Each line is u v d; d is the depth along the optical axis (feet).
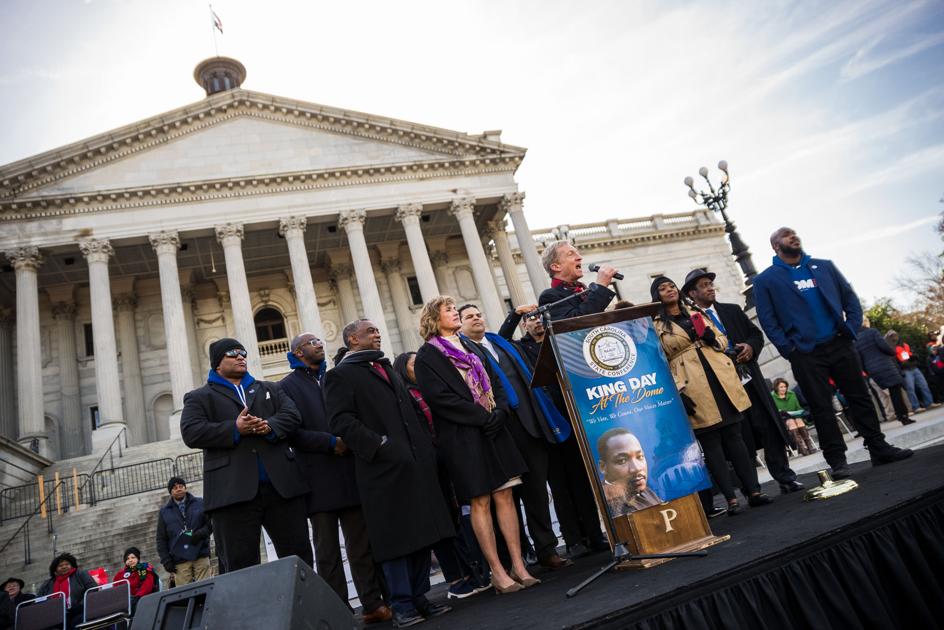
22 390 73.00
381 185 92.79
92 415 89.25
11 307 91.86
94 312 77.05
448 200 94.68
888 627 10.53
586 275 122.72
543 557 17.54
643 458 13.51
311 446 17.26
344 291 101.96
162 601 9.73
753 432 22.38
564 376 13.62
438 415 16.03
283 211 87.81
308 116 93.30
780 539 11.55
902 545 11.60
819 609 10.27
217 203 86.22
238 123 91.71
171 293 79.77
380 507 14.97
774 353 56.34
